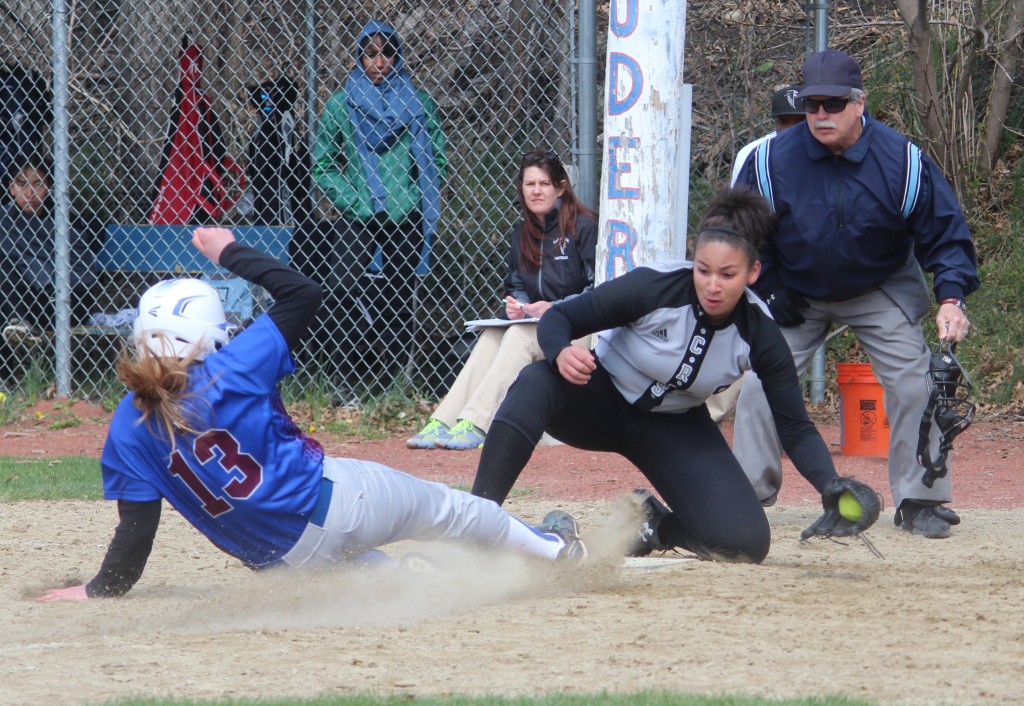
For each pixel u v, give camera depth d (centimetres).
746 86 3797
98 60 4350
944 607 1427
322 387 3525
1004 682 1098
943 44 4047
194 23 3966
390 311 3544
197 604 1467
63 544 2047
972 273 1998
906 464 2114
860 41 4447
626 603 1473
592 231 3014
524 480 2764
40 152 3956
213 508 1430
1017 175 4222
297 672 1175
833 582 1617
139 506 1488
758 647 1238
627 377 1702
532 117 3881
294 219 3662
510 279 3112
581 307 1648
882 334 2084
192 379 1402
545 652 1238
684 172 2914
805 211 2017
